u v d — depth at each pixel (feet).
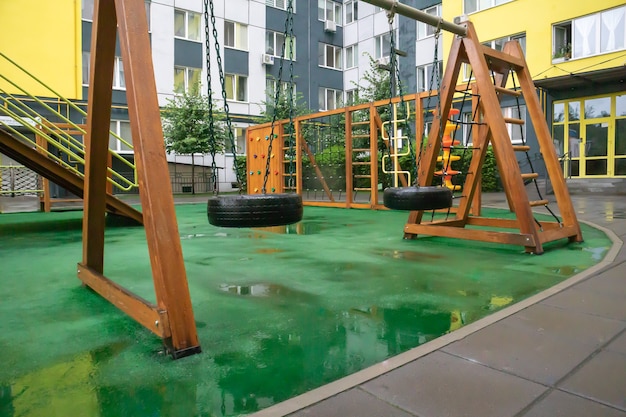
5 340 8.27
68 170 22.90
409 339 8.09
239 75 76.69
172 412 5.72
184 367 7.06
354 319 9.21
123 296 9.35
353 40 86.33
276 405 5.79
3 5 55.93
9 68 56.49
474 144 25.95
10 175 60.59
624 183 46.47
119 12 8.24
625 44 50.88
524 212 15.98
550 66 56.65
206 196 59.77
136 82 8.01
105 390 6.33
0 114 54.80
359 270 13.67
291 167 11.30
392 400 5.87
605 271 12.62
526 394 5.98
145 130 7.96
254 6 77.20
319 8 85.25
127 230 24.27
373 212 33.63
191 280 12.57
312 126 53.36
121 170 65.72
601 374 6.52
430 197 14.47
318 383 6.45
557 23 56.13
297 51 82.43
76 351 7.74
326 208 37.88
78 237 22.07
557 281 12.00
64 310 10.07
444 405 5.73
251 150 46.47
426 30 72.74
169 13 69.15
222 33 74.38
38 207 42.29
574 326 8.46
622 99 51.78
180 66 70.74
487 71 17.03
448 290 11.30
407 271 13.47
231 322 9.10
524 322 8.71
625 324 8.54
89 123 10.96
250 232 22.71
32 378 6.73
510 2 59.93
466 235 17.52
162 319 7.56
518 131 58.59
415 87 74.79
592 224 22.33
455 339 7.90
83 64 62.18
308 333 8.45
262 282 12.32
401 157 43.01
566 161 55.57
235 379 6.62
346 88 88.63
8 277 13.33
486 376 6.50
